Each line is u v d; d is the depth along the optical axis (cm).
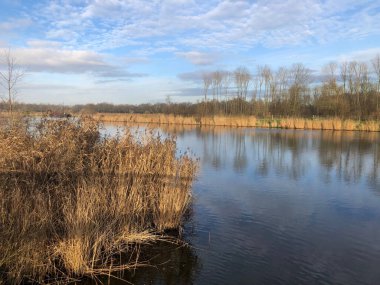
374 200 1198
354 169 1755
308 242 834
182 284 630
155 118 4791
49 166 778
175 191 896
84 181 750
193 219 972
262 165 1855
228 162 1942
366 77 5281
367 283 655
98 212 726
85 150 880
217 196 1220
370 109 5041
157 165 939
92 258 666
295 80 5975
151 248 771
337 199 1206
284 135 3581
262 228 916
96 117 1053
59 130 882
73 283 617
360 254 775
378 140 3067
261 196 1232
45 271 616
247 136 3459
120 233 763
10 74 884
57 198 718
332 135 3575
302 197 1226
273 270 694
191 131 4022
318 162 1959
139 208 848
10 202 638
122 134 998
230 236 856
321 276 676
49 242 653
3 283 573
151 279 644
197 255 748
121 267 673
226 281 649
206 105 5869
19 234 600
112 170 896
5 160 729
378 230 920
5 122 827
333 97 5275
